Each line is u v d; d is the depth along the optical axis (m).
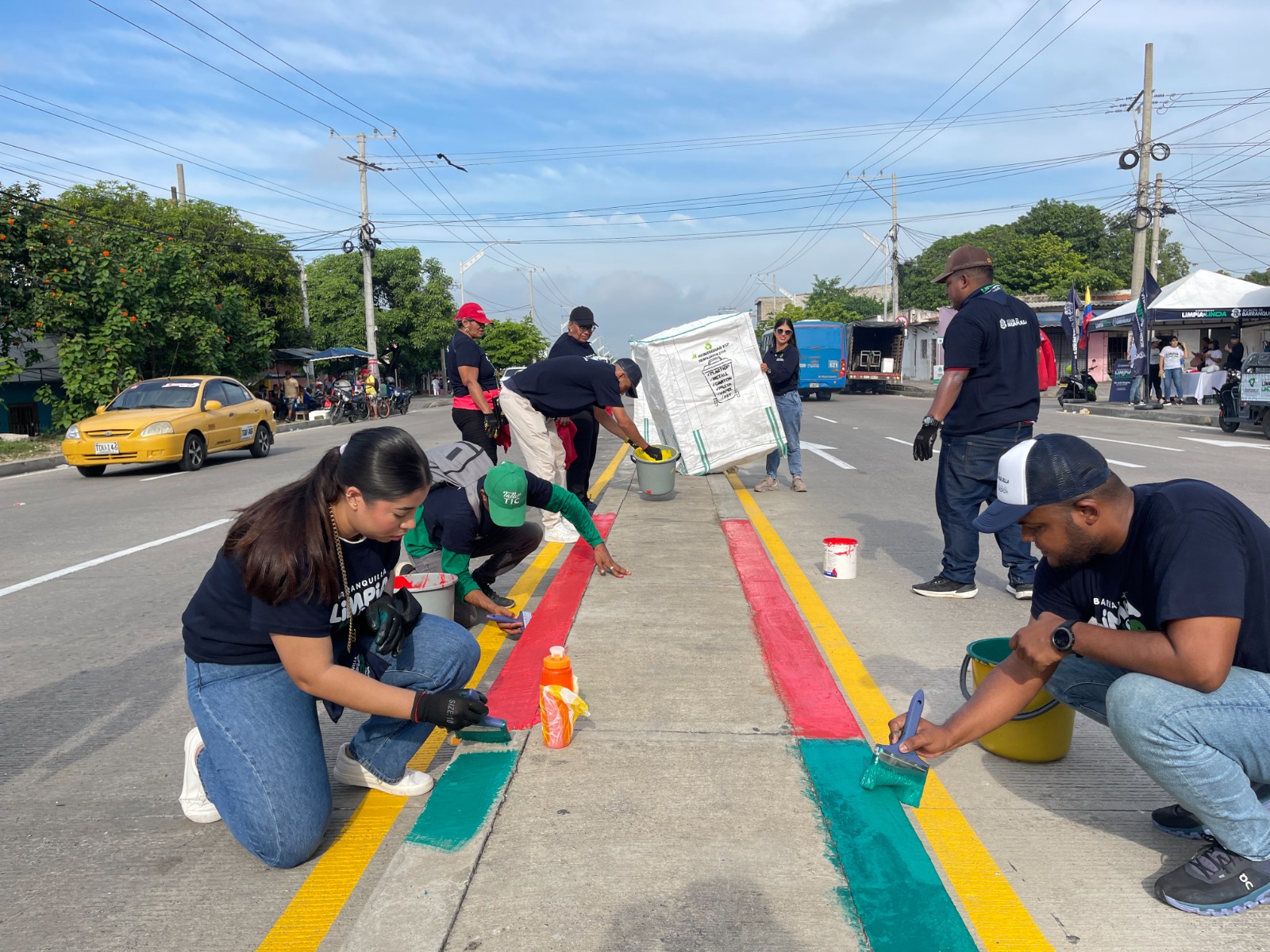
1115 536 2.34
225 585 2.51
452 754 3.24
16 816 2.99
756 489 9.49
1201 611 2.13
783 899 2.32
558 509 4.28
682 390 9.03
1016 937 2.21
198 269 22.77
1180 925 2.26
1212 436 14.60
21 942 2.30
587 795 2.85
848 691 3.79
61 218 20.55
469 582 4.21
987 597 5.37
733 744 3.19
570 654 4.14
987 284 4.96
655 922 2.24
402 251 48.47
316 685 2.48
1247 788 2.26
